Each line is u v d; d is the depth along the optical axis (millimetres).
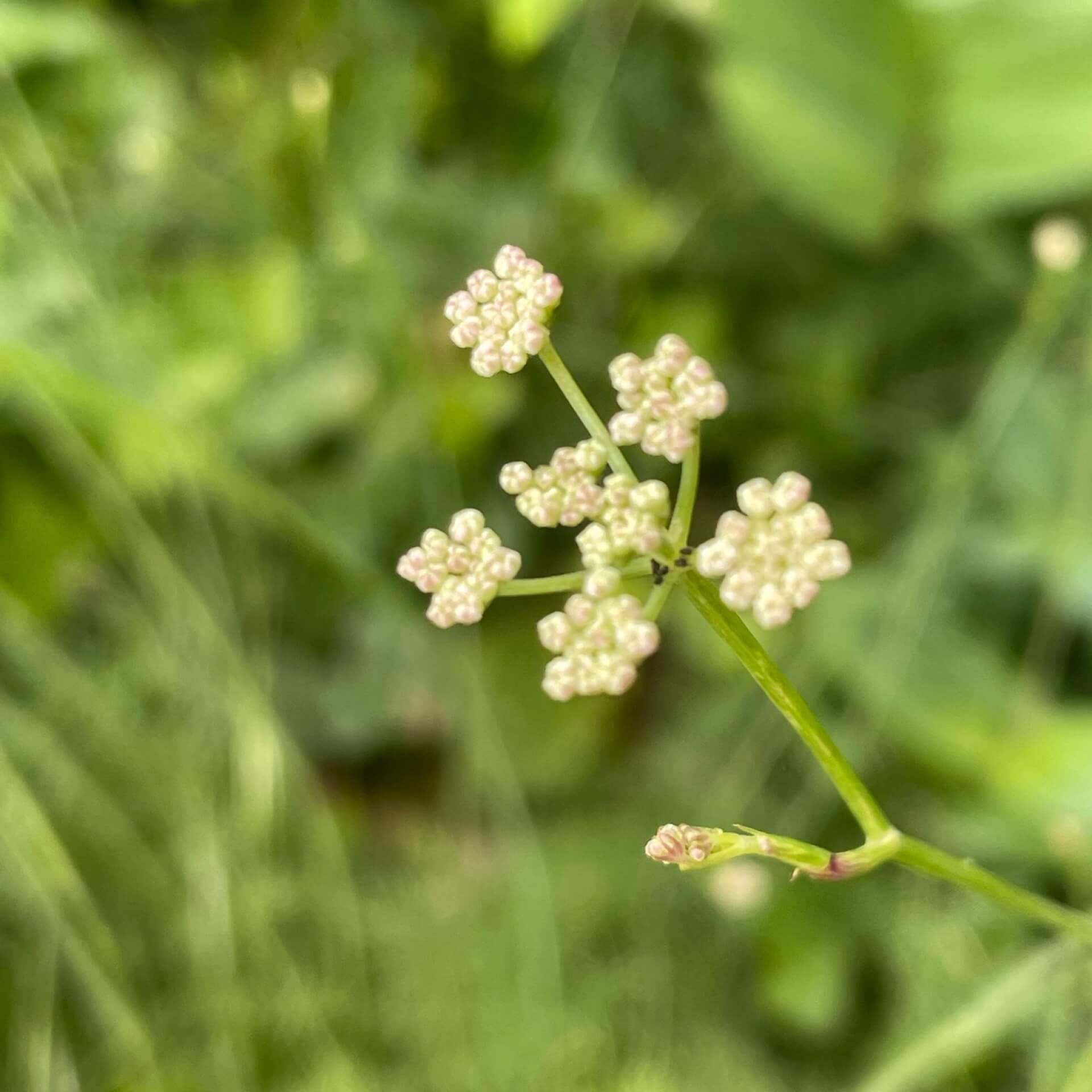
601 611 230
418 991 429
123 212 436
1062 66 378
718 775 434
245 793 434
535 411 465
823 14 383
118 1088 418
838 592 399
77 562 460
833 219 424
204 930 420
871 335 451
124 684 433
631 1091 387
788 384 452
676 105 459
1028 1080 355
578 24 447
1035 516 387
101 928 409
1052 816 349
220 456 387
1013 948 362
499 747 448
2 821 392
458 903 454
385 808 501
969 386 444
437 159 466
